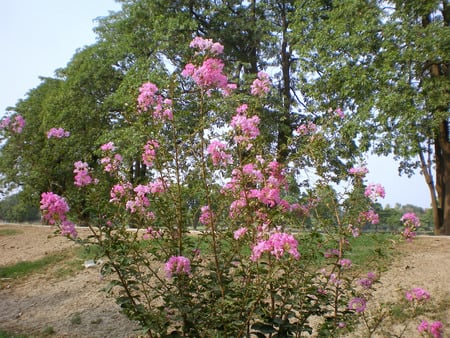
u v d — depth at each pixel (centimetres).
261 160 392
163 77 1573
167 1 1825
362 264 787
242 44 1928
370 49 1442
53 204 381
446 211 1588
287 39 1797
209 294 382
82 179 411
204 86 411
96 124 1941
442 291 702
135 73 1697
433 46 1304
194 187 397
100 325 675
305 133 445
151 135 417
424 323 455
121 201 432
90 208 400
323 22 1581
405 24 1355
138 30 1856
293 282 389
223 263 390
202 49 421
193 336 370
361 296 437
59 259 1030
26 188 2272
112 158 454
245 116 388
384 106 1325
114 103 1883
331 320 414
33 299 814
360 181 440
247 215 374
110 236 396
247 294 347
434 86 1362
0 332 641
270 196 369
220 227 408
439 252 941
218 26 1898
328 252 432
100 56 2038
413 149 1315
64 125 1948
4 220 4309
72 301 782
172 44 1667
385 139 1346
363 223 428
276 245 318
